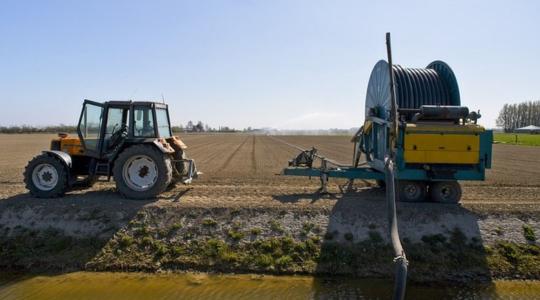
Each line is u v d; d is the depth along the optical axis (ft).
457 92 35.17
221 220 30.68
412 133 32.32
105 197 36.06
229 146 140.97
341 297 23.61
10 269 26.96
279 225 30.19
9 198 35.22
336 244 28.60
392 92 31.30
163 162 35.01
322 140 215.72
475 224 30.35
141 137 36.86
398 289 20.92
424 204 33.68
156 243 28.71
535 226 30.14
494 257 27.73
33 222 30.71
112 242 28.84
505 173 60.13
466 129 32.27
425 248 28.40
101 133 36.83
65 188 35.53
